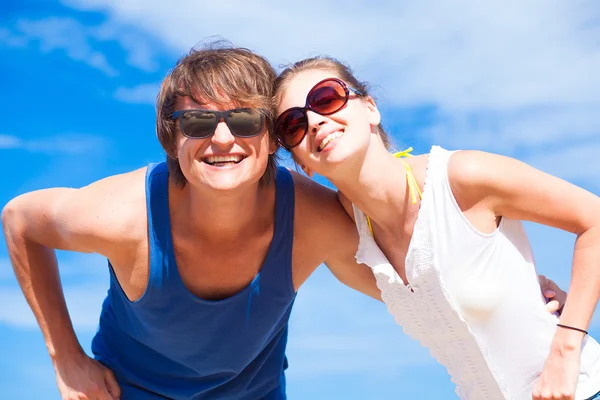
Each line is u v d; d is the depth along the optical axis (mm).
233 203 3717
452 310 3631
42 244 4176
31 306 4246
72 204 3965
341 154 3715
